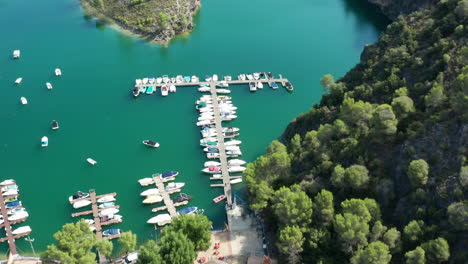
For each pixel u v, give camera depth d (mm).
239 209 140375
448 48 136125
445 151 115000
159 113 185000
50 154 165625
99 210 142625
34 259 129000
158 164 161000
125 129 176875
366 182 120688
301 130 160250
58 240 119188
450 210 102688
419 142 120188
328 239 116500
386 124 123062
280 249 116375
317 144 139500
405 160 120125
